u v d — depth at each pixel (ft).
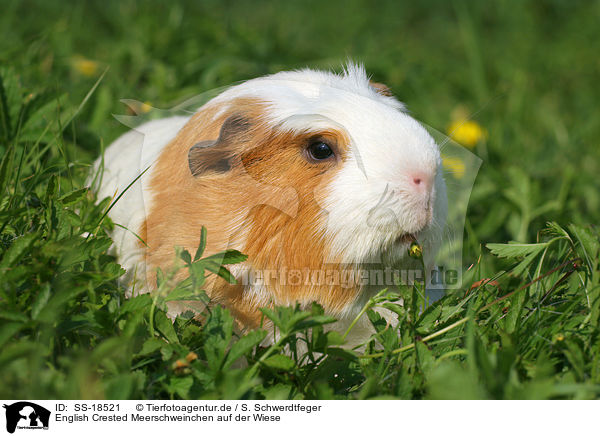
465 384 1.71
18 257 1.79
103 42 3.53
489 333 1.87
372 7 5.76
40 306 1.74
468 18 4.43
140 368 1.78
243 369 1.82
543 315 1.92
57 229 1.88
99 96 2.58
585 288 1.97
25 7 3.87
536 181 2.48
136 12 3.84
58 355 1.76
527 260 1.97
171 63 3.07
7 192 2.06
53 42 3.11
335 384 1.83
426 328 1.87
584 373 1.78
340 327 2.01
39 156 2.15
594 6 5.34
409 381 1.76
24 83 2.55
